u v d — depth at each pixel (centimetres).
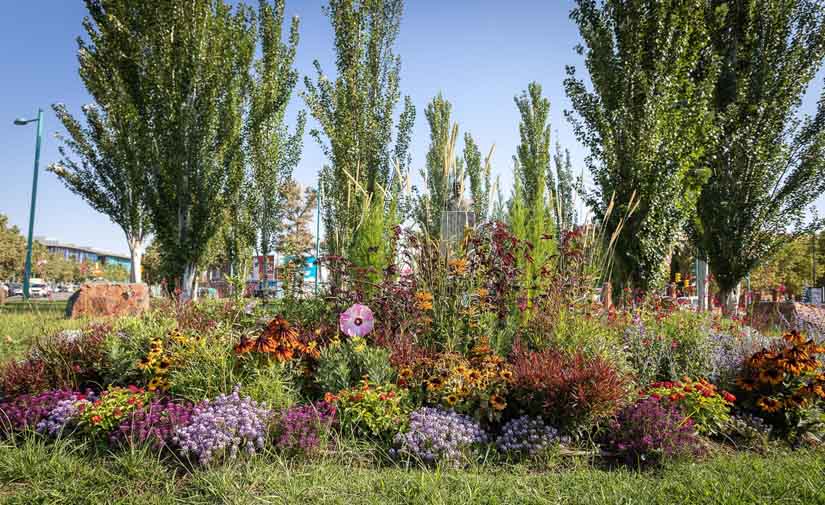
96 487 287
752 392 477
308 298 588
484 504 271
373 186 1302
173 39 1407
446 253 532
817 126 1205
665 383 441
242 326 553
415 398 401
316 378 420
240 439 327
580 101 1099
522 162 1967
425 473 309
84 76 1719
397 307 507
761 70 1219
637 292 852
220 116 1511
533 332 496
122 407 358
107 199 1998
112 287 1238
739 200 1254
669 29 986
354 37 1308
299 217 3512
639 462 355
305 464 324
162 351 438
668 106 1005
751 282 2094
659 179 991
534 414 398
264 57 1669
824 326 927
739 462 349
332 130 1305
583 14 1108
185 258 1449
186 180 1452
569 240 578
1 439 352
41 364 444
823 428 436
